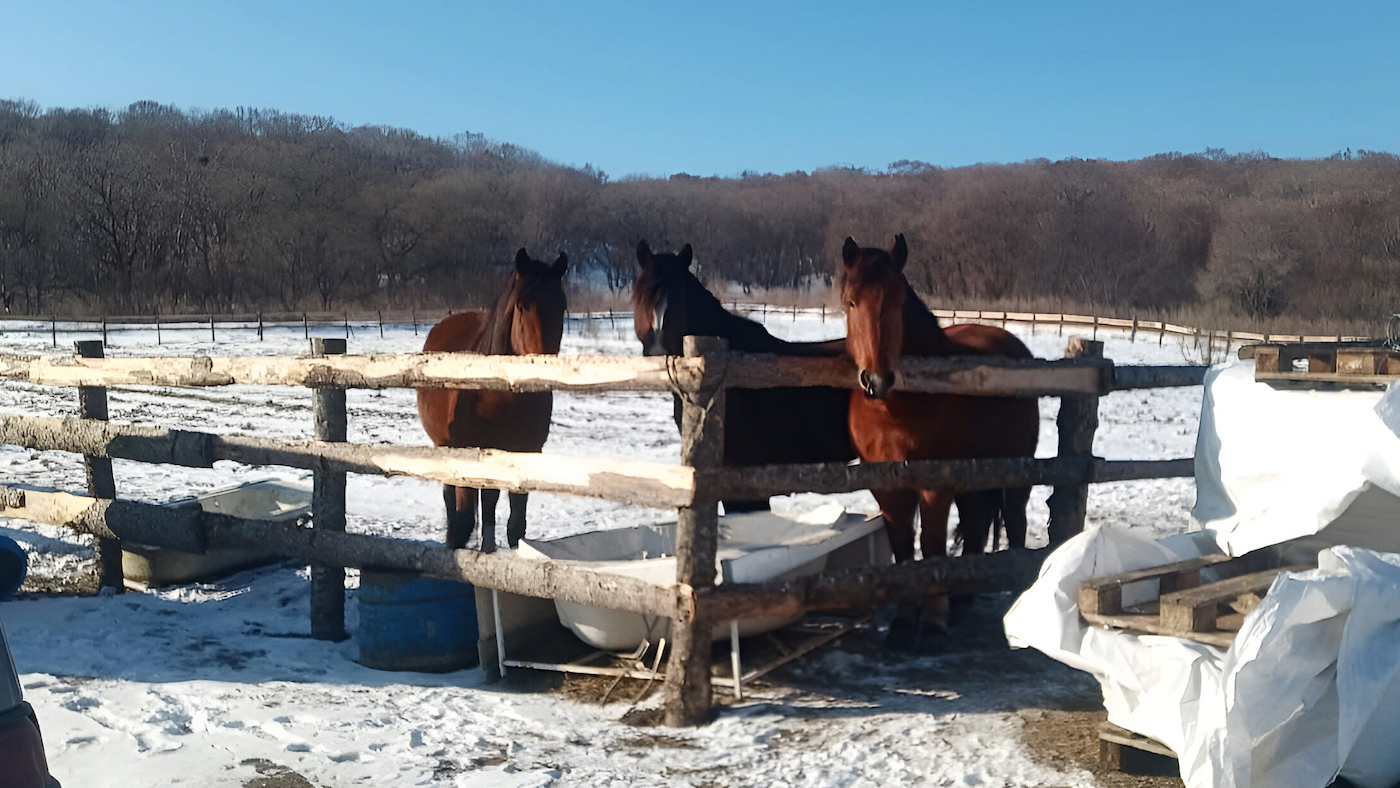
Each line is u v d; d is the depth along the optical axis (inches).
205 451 225.3
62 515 249.9
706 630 160.6
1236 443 160.2
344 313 1563.7
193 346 1095.6
